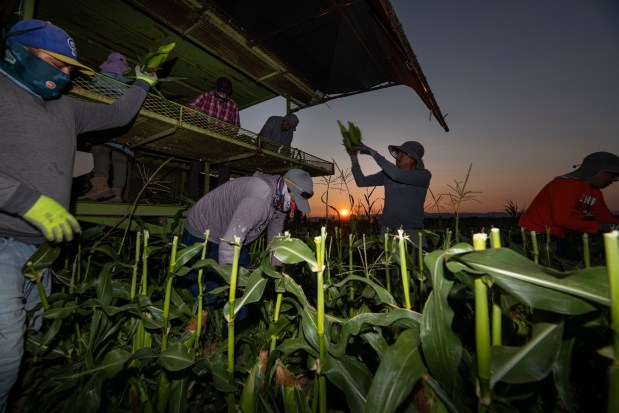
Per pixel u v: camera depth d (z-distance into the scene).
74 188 3.52
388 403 0.73
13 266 1.26
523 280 0.57
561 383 0.59
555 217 2.65
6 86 1.25
